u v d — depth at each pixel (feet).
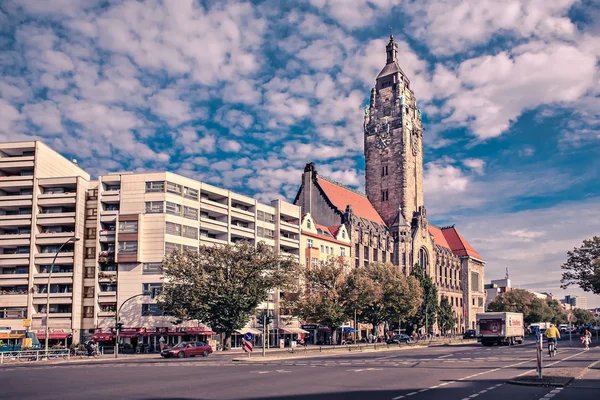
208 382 104.88
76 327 288.30
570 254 341.41
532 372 117.91
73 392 90.27
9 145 305.12
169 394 86.33
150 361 187.62
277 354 219.82
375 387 94.12
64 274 291.79
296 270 278.05
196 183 311.88
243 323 253.65
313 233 392.47
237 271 247.29
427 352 224.74
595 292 336.90
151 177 296.30
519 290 592.19
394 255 504.84
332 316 303.07
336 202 464.24
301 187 471.62
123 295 288.10
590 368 127.34
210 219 318.45
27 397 84.12
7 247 301.43
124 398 81.97
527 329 588.50
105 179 302.25
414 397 80.94
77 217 296.71
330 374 120.98
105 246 301.02
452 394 83.92
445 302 506.89
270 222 360.89
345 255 428.97
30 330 278.67
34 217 299.38
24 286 294.05
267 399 79.77
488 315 286.25
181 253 258.16
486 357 180.14
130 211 294.87
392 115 539.29
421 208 540.52
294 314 309.63
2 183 304.09
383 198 531.09
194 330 284.82
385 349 265.54
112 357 218.38
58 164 324.60
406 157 528.63
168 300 245.45
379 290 324.60
